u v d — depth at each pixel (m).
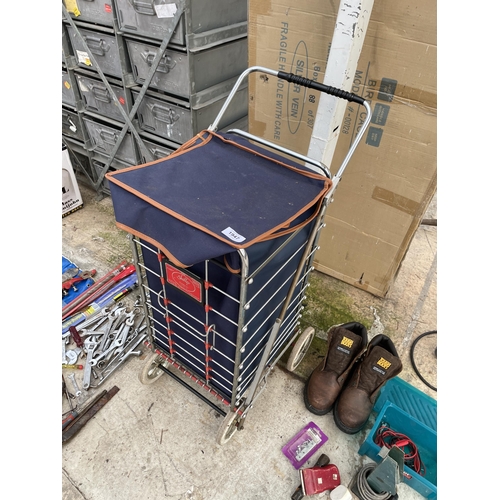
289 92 1.55
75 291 1.85
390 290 1.98
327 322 1.81
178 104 1.81
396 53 1.25
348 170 1.61
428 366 1.65
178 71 1.72
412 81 1.28
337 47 1.03
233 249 0.78
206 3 1.58
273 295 1.10
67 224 2.28
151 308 1.26
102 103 2.11
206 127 1.93
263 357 1.15
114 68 1.91
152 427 1.40
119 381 1.53
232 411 1.26
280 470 1.31
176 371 1.57
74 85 2.12
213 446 1.36
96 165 2.38
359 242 1.82
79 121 2.25
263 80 1.58
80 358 1.60
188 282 0.99
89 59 1.95
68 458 1.31
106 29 1.77
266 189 1.00
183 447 1.36
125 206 0.90
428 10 1.14
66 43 1.99
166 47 1.65
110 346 1.61
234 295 0.93
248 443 1.37
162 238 0.85
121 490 1.25
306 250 1.05
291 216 0.91
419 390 1.49
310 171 1.09
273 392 1.53
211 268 0.93
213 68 1.80
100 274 1.97
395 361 1.31
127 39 1.76
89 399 1.47
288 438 1.39
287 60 1.48
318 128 1.17
